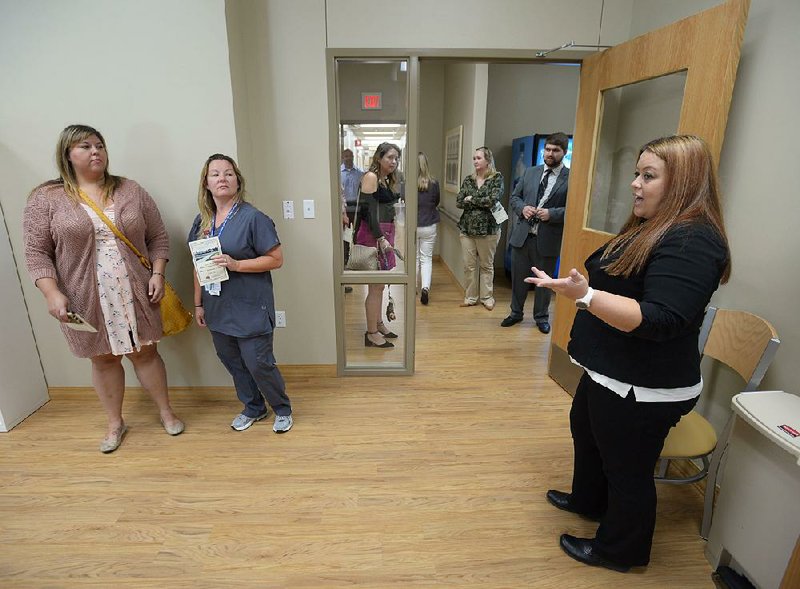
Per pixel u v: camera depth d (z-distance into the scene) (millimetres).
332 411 2426
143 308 1960
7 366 2217
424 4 2244
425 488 1849
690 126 1729
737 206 1688
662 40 1847
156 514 1703
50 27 2000
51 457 2029
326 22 2252
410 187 2504
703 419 1654
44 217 1751
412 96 2361
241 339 2006
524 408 2465
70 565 1484
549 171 3260
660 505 1769
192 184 2205
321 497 1793
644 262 1113
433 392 2633
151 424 2295
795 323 1456
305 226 2547
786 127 1468
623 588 1419
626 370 1200
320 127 2395
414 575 1460
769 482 1229
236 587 1414
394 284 2670
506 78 4902
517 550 1559
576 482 1658
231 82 2100
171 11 2008
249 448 2104
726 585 1413
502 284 5016
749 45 1609
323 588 1412
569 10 2283
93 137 1768
